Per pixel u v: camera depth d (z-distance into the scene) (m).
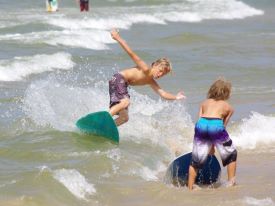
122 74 41.41
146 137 43.41
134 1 163.38
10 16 121.12
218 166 34.84
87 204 30.19
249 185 34.31
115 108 40.97
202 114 34.81
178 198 31.89
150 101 54.25
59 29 109.06
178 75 71.31
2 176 32.75
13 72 70.69
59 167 35.12
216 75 72.25
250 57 86.31
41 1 149.38
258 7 165.12
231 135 44.31
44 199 29.70
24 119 45.31
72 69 74.81
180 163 34.62
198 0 170.88
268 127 45.78
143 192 32.56
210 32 115.25
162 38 104.50
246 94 60.53
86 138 41.34
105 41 98.81
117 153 38.38
